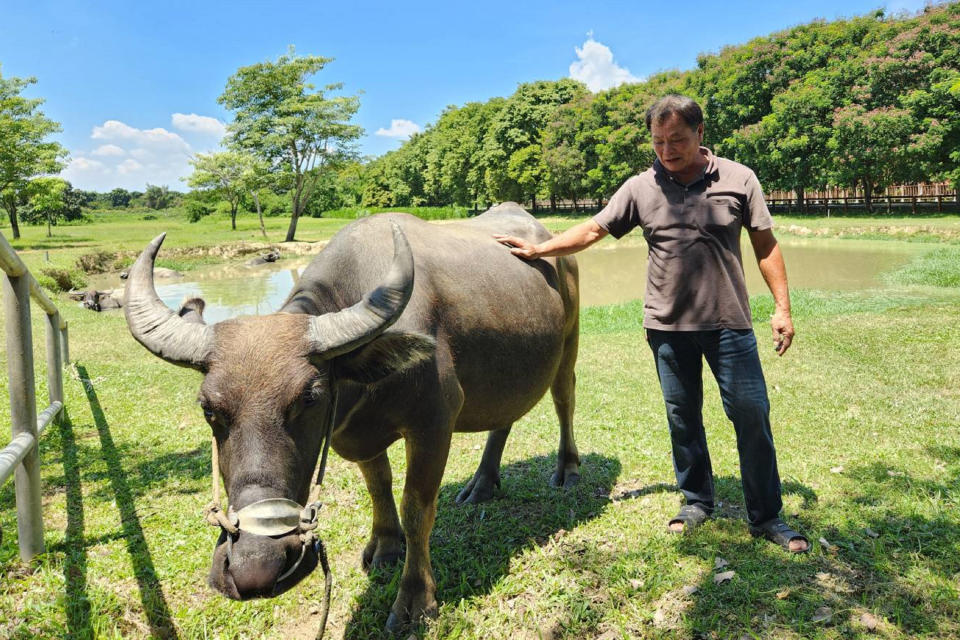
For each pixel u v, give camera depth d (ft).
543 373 13.66
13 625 10.04
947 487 13.84
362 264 10.78
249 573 6.79
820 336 32.17
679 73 160.35
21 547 11.98
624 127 152.87
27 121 122.93
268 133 143.33
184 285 81.35
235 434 7.44
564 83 199.41
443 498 15.30
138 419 21.44
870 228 102.53
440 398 10.43
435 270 11.34
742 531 12.62
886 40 114.42
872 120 105.19
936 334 31.17
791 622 9.70
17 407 11.72
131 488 15.69
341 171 156.25
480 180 220.02
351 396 9.34
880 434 17.97
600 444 18.49
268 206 317.83
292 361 7.65
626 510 14.05
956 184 104.22
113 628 10.15
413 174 306.76
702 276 11.70
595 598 10.78
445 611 10.72
